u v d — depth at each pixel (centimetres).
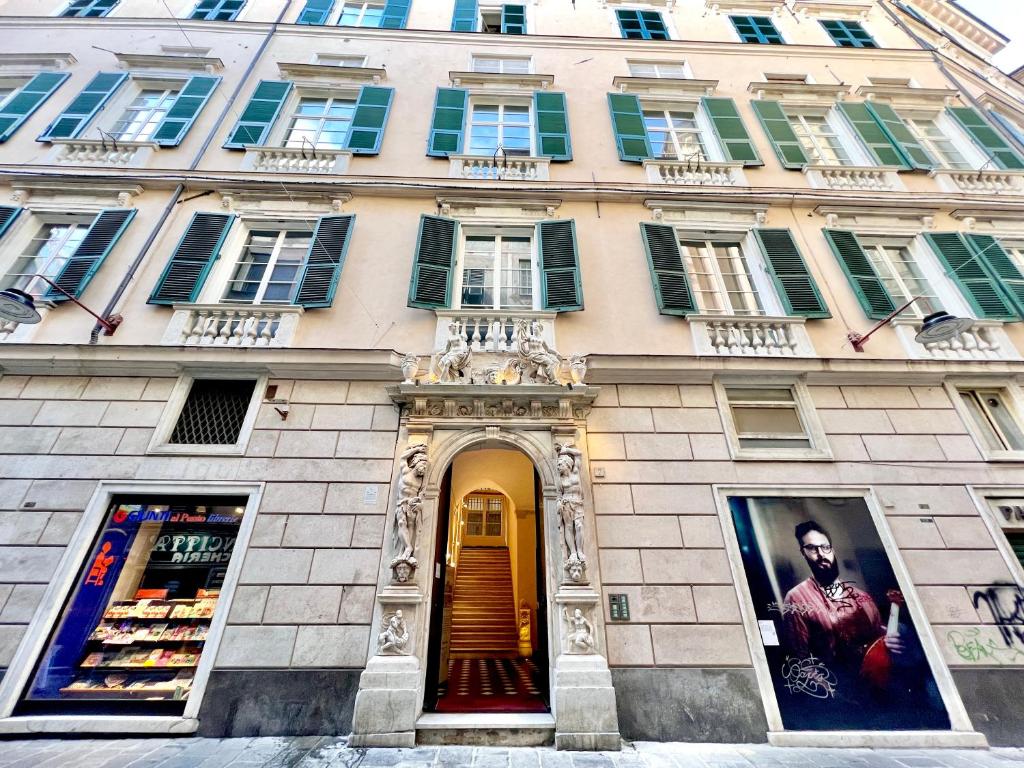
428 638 546
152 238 786
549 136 966
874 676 534
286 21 1184
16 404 634
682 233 883
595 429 662
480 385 638
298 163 905
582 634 524
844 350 751
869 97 1102
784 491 630
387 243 821
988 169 980
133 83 1005
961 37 1484
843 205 902
